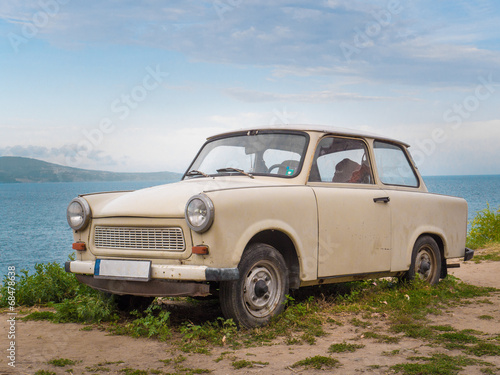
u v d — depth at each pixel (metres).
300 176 4.77
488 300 5.48
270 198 4.27
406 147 6.33
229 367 3.21
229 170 5.13
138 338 4.00
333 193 4.86
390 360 3.33
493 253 10.20
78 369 3.19
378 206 5.31
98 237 4.52
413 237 5.77
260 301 4.25
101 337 4.04
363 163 5.50
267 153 5.04
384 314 4.75
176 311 4.99
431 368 3.05
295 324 4.28
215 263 3.87
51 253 35.38
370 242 5.19
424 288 5.73
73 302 4.90
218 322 4.37
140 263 4.11
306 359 3.27
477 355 3.41
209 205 3.82
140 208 4.19
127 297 4.91
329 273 4.77
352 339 3.91
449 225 6.40
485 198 64.00
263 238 4.50
